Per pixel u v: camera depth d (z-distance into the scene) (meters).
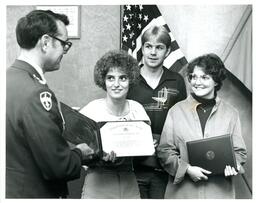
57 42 1.62
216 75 1.94
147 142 1.85
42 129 1.42
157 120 2.02
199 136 1.94
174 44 2.08
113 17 2.12
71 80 2.11
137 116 1.95
